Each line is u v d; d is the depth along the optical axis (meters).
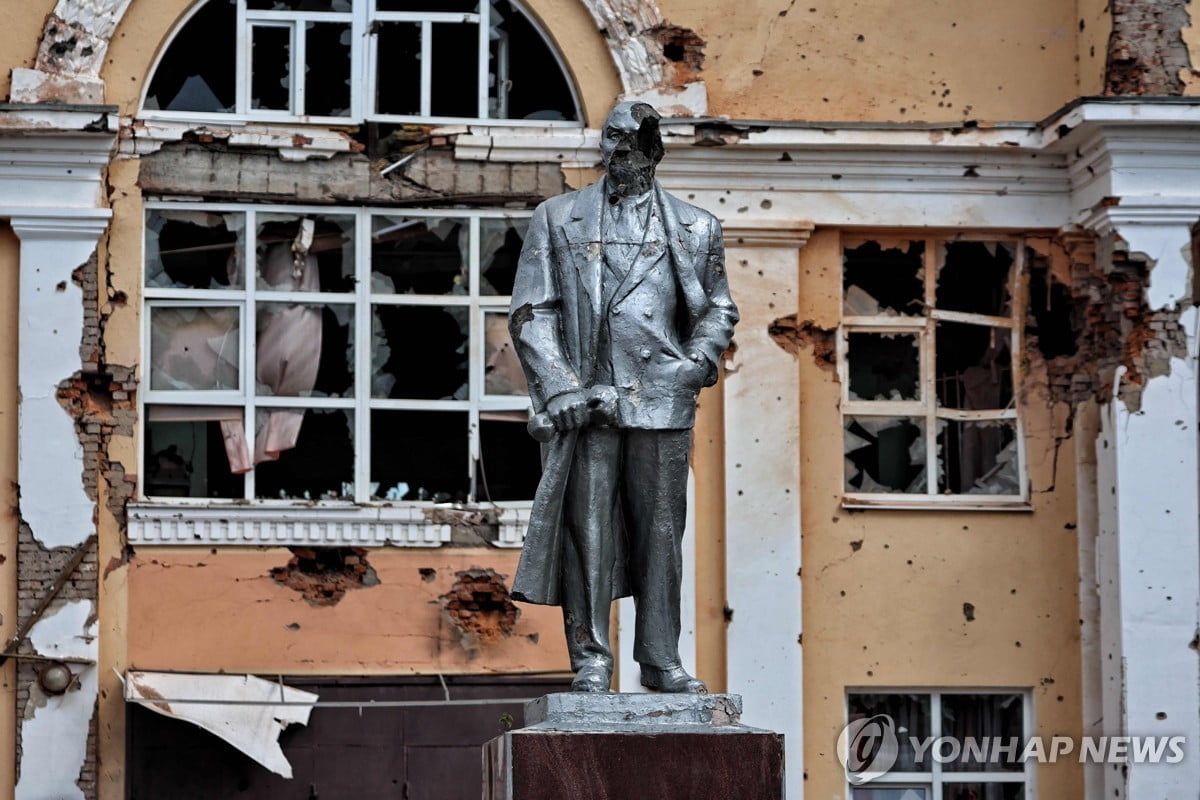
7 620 23.89
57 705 23.80
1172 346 24.81
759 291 25.12
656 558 16.77
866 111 25.61
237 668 24.16
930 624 25.12
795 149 25.14
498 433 25.14
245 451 24.73
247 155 25.00
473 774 24.27
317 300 25.00
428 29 25.48
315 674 24.27
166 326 24.78
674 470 16.73
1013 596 25.27
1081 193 25.45
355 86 25.27
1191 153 24.78
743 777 15.52
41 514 24.06
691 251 17.00
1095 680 25.12
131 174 24.67
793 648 24.59
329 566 24.55
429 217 25.25
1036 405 25.67
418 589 24.56
